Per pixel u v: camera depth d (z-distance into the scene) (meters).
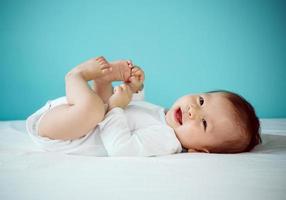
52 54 2.83
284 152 1.32
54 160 1.10
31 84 2.83
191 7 2.83
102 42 2.85
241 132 1.33
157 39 2.86
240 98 1.41
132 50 2.86
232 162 1.08
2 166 1.04
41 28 2.81
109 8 2.83
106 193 0.82
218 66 2.86
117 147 1.25
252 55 2.85
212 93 1.42
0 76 2.81
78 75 1.33
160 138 1.30
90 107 1.23
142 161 1.09
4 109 2.83
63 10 2.82
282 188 0.86
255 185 0.88
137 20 2.85
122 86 1.40
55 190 0.84
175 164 1.06
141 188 0.85
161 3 2.83
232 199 0.79
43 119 1.29
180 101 1.42
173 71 2.86
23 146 1.40
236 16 2.84
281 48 2.83
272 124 2.11
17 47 2.81
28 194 0.82
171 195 0.81
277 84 2.85
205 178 0.92
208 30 2.84
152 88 2.86
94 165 1.05
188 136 1.35
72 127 1.24
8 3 2.79
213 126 1.32
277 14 2.82
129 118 1.39
